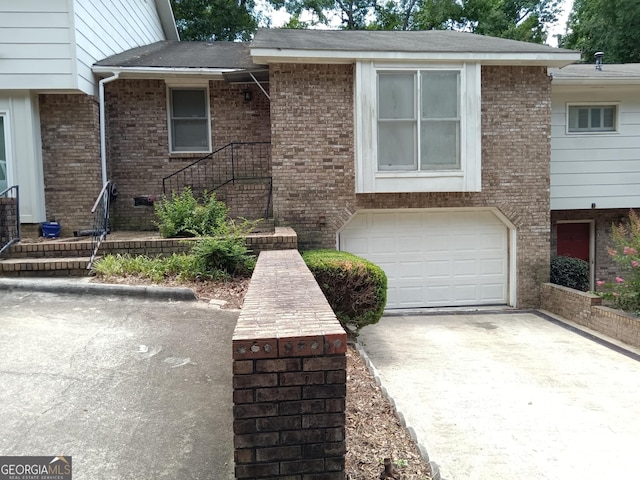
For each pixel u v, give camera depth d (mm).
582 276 9531
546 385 5027
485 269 9172
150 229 9219
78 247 6832
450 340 6887
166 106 9242
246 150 9414
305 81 8195
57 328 4336
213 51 10719
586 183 9906
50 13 7621
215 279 6105
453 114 8281
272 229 8367
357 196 8438
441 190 8312
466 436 3816
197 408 2975
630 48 16766
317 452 2033
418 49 7992
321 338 2014
